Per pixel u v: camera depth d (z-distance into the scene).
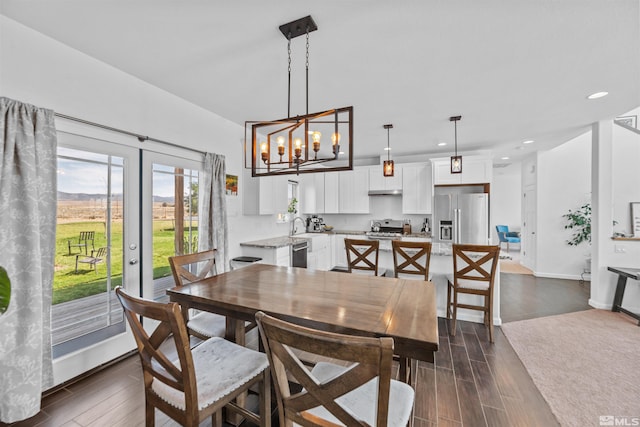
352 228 6.04
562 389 1.94
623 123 3.96
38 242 1.69
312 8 1.56
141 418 1.66
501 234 8.07
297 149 1.88
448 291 3.10
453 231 4.42
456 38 1.82
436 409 1.75
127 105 2.38
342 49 1.95
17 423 1.61
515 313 3.40
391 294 1.65
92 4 1.55
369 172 5.51
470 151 5.07
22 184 1.66
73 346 2.05
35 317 1.66
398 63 2.13
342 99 2.82
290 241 4.05
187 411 1.07
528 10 1.55
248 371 1.30
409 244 2.72
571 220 4.97
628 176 4.20
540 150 5.13
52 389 1.90
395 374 2.12
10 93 1.71
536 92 2.63
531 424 1.63
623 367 2.21
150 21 1.70
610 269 3.42
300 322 1.28
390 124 3.59
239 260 3.54
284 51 2.00
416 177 5.15
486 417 1.68
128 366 2.21
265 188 3.90
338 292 1.69
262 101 2.93
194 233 3.08
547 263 5.15
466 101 2.86
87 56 2.10
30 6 1.57
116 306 2.32
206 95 2.79
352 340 0.73
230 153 3.58
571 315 3.32
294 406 0.92
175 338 1.02
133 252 2.46
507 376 2.10
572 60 2.06
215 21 1.68
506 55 2.01
